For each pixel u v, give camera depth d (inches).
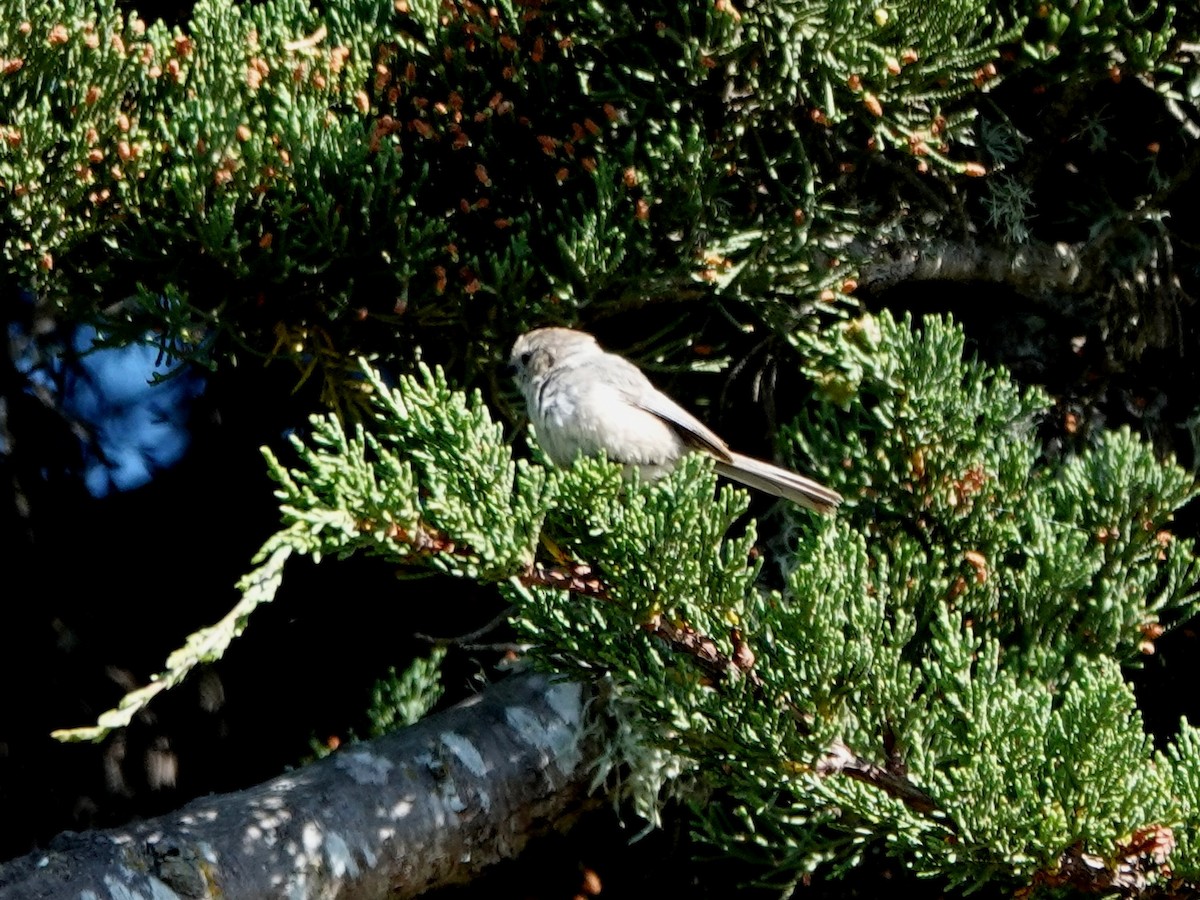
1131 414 434.0
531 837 346.0
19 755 367.6
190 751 383.9
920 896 391.2
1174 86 418.6
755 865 391.9
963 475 335.3
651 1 356.5
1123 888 265.3
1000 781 259.8
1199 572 329.1
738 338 400.8
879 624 275.7
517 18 361.7
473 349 359.3
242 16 385.7
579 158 363.6
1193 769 268.5
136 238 340.8
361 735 394.9
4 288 355.9
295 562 399.5
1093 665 298.7
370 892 328.2
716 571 265.7
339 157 340.5
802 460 391.9
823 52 356.2
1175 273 441.1
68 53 338.3
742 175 373.7
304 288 347.3
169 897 309.7
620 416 335.6
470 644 401.7
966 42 367.9
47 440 389.4
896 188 399.5
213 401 402.9
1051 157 427.8
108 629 381.4
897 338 336.8
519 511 256.5
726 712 266.1
